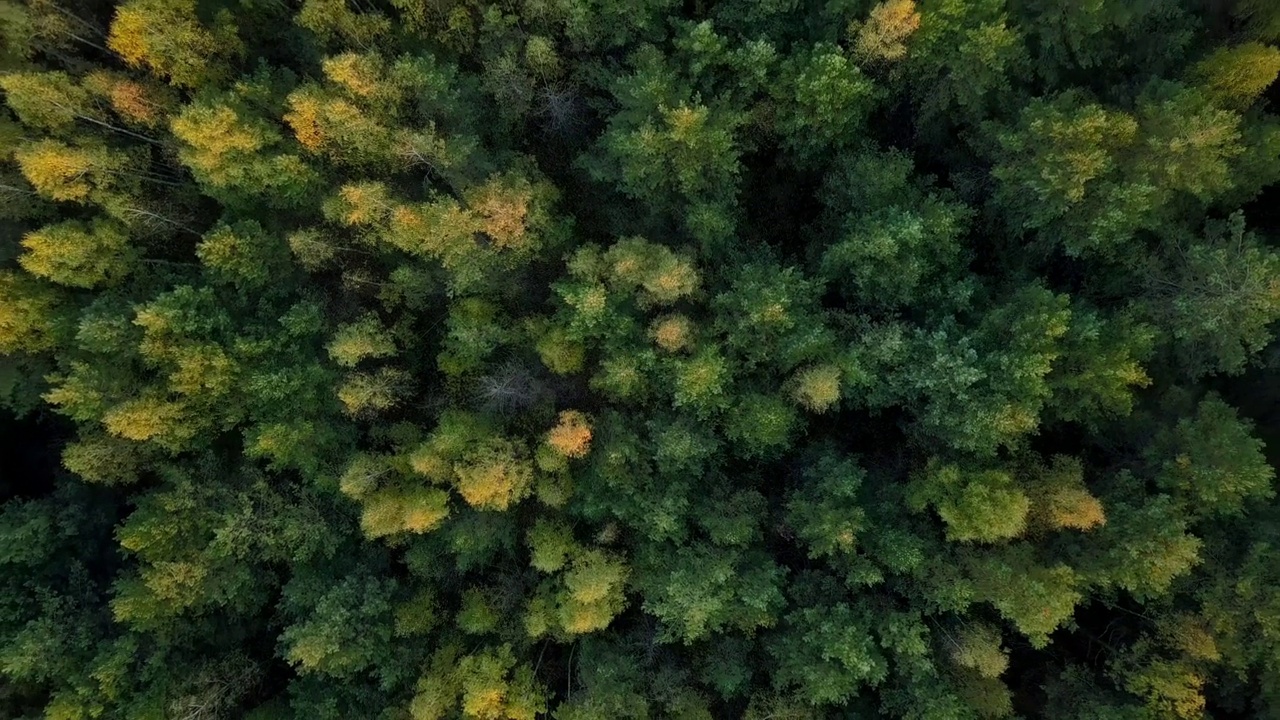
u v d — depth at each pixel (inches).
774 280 1142.3
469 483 1159.6
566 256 1218.6
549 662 1248.2
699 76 1222.3
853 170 1198.3
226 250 1224.8
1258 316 1027.3
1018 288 1151.0
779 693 1114.7
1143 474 1133.1
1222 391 1221.7
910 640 1027.3
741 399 1168.2
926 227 1115.3
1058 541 1110.4
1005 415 1035.9
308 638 1140.5
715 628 1109.1
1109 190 1053.8
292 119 1194.0
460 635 1248.2
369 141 1227.9
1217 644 1044.5
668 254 1149.7
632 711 1119.0
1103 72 1193.4
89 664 1200.2
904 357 1111.0
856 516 1079.6
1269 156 1066.1
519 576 1274.6
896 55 1100.5
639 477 1178.0
